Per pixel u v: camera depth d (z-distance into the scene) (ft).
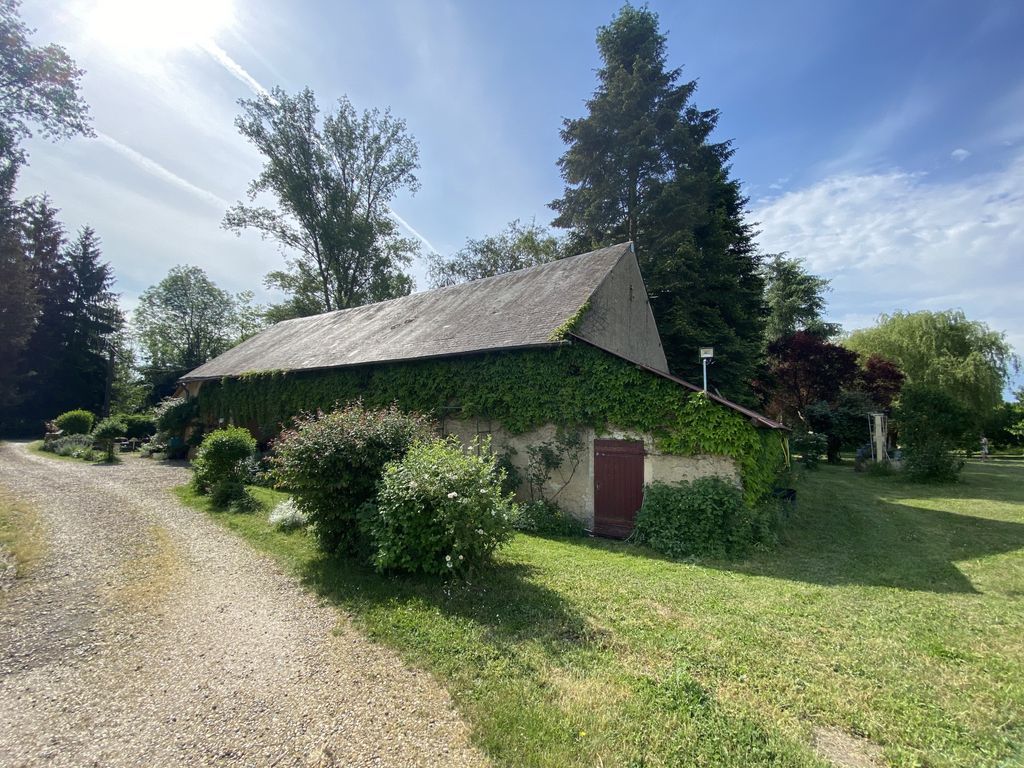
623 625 15.56
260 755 9.52
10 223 86.69
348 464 23.06
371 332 59.41
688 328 66.03
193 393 78.18
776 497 34.12
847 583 21.89
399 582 19.34
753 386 82.07
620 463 34.19
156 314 150.10
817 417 79.20
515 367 39.27
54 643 14.43
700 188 70.18
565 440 36.14
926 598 19.51
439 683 12.19
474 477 20.61
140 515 31.32
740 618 16.55
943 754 9.59
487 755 9.49
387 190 111.34
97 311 120.26
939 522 36.35
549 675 12.38
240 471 38.78
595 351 35.65
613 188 73.00
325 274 108.27
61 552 23.06
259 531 27.71
